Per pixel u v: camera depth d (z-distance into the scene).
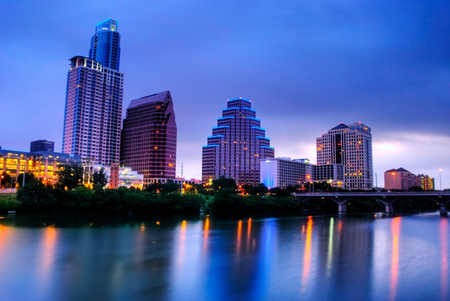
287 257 75.31
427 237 106.06
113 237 98.94
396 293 52.28
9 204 146.38
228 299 49.34
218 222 147.38
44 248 81.44
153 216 163.50
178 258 73.62
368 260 73.00
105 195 161.12
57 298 49.47
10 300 48.59
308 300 49.25
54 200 152.62
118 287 54.00
